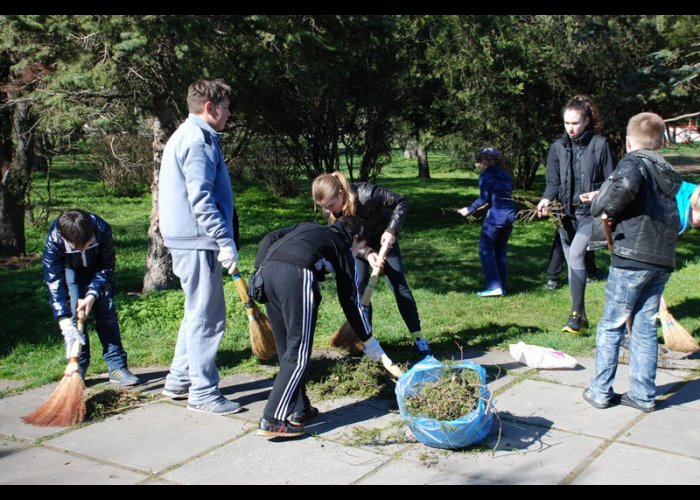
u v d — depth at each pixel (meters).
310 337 3.88
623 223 4.14
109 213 16.08
